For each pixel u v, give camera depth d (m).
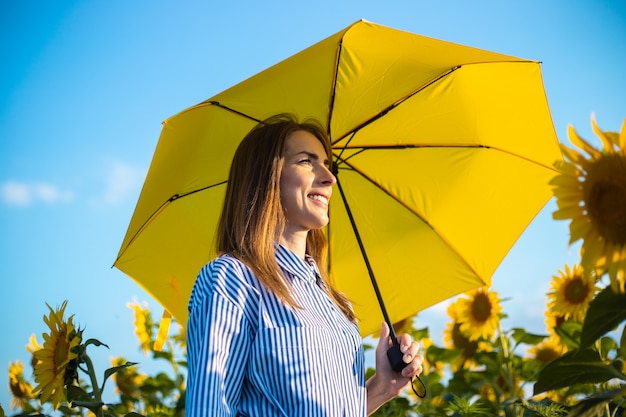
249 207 2.14
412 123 2.69
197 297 1.96
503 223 2.72
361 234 2.84
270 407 1.91
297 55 2.54
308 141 2.26
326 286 2.36
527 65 2.52
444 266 2.79
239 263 2.02
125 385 4.20
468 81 2.59
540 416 2.97
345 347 2.06
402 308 2.80
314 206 2.21
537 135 2.60
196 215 2.72
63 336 2.66
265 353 1.92
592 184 1.45
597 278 1.50
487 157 2.72
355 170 2.79
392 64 2.50
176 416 3.87
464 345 4.11
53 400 2.61
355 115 2.63
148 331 4.29
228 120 2.64
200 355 1.86
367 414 2.18
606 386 3.03
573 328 3.34
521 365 3.96
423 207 2.79
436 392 4.03
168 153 2.61
